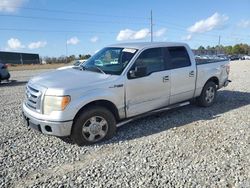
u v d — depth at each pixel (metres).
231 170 3.78
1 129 5.65
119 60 5.51
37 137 5.18
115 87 4.95
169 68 5.97
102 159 4.22
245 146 4.61
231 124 5.79
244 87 10.44
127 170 3.84
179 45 6.36
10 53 49.41
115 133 5.28
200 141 4.86
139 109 5.43
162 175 3.69
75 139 4.66
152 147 4.63
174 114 6.58
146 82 5.43
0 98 9.38
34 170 3.92
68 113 4.42
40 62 53.03
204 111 6.86
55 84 4.61
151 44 5.84
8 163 4.13
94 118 4.77
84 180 3.60
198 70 6.67
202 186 3.40
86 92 4.61
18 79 17.09
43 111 4.51
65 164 4.09
